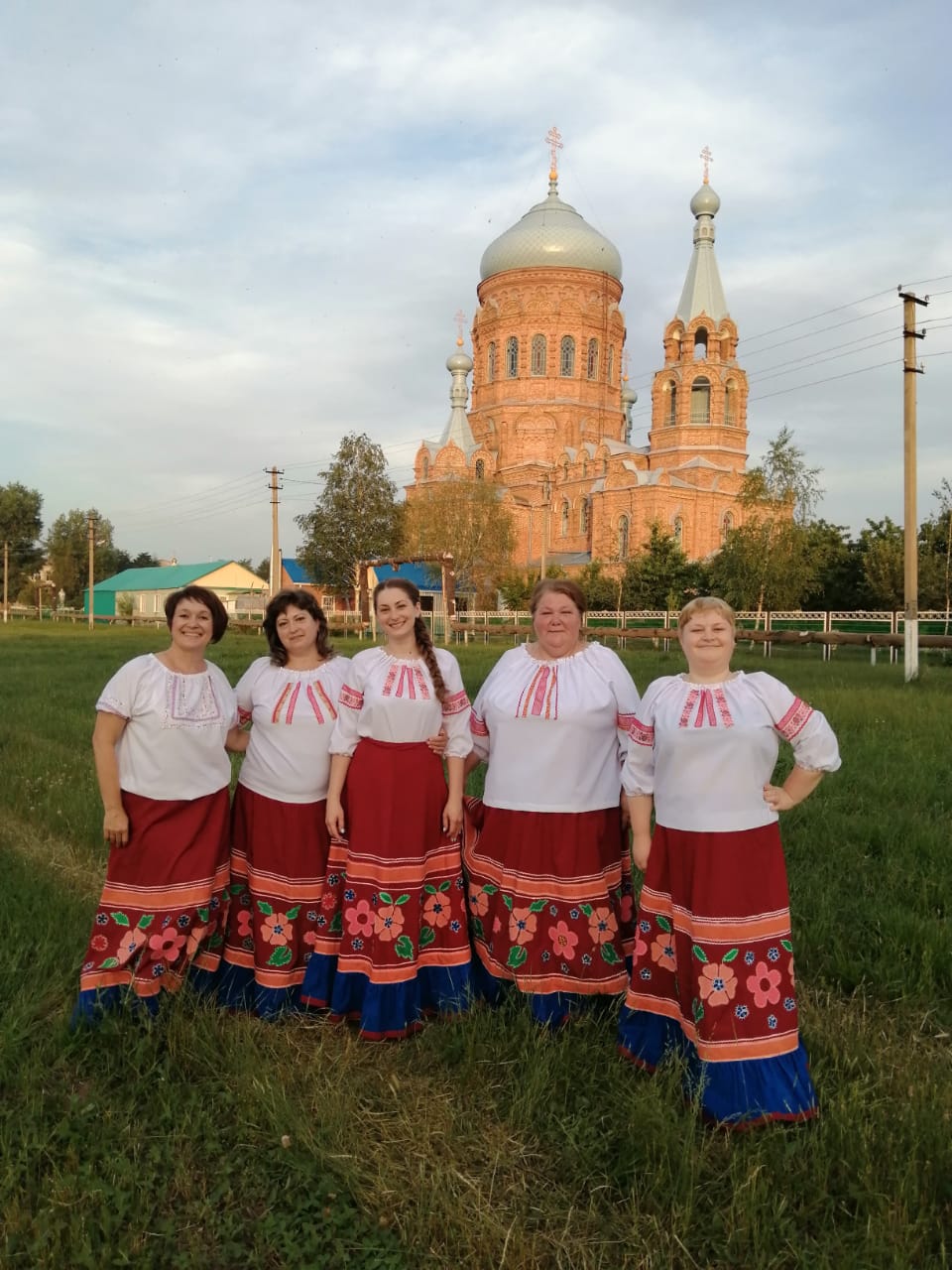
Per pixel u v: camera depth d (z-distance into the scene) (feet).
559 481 181.57
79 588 270.26
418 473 195.93
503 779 12.66
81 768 27.48
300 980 12.98
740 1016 10.12
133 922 12.23
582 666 12.64
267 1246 8.55
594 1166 9.53
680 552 138.21
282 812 12.87
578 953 12.28
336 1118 10.06
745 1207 8.61
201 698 12.62
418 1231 8.64
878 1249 8.07
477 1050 11.32
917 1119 9.65
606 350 188.65
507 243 185.57
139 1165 9.48
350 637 112.57
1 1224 8.59
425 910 12.61
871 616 87.04
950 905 15.48
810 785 10.51
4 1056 11.14
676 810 10.69
